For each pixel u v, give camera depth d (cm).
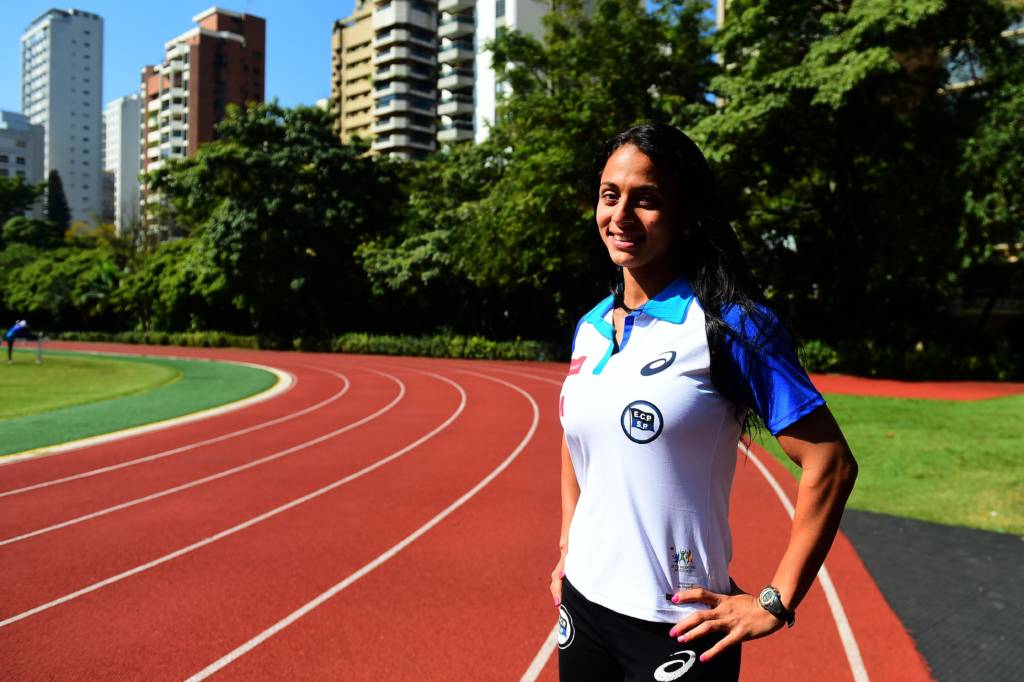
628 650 142
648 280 153
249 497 699
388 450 946
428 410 1356
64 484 752
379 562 514
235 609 432
